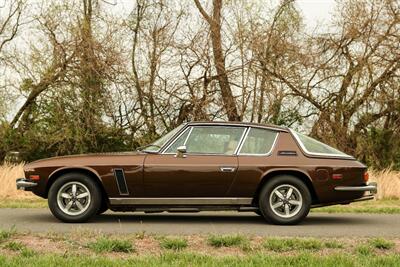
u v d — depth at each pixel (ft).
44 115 92.22
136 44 92.17
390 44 90.17
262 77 89.97
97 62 89.35
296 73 90.43
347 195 33.55
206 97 90.48
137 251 24.23
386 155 92.17
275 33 90.79
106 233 28.19
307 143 34.14
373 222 35.96
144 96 92.12
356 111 91.20
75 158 33.42
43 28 89.40
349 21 90.27
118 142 93.71
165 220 35.70
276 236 27.55
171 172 32.99
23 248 23.86
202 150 33.50
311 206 34.01
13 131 92.58
